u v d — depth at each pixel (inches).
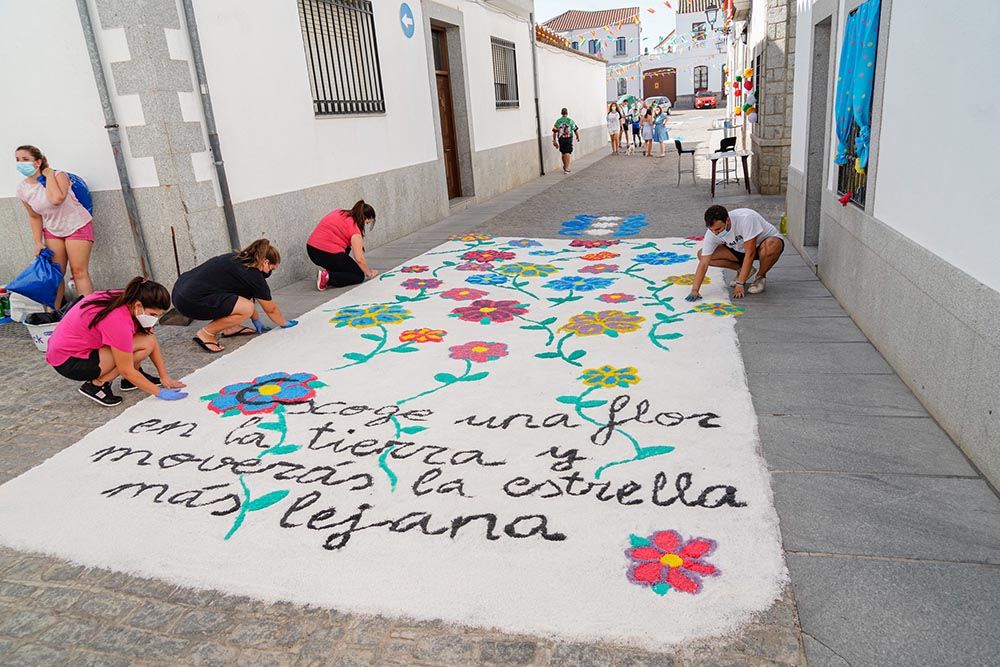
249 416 155.0
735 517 106.3
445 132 468.4
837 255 212.5
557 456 128.6
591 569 96.7
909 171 148.6
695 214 383.6
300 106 286.4
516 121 587.5
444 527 109.1
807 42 264.8
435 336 202.8
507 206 466.3
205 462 135.6
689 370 165.2
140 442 145.7
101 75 218.5
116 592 99.5
